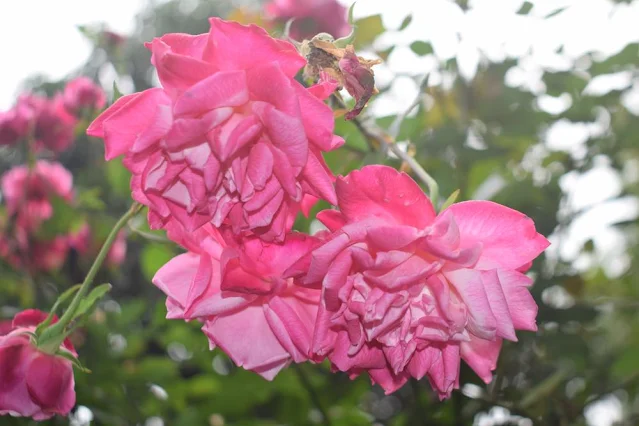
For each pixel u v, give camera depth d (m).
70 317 0.39
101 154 0.79
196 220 0.32
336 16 0.58
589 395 0.58
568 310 0.55
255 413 0.71
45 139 0.75
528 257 0.33
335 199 0.31
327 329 0.32
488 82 0.60
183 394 0.69
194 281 0.33
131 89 0.91
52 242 0.72
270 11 0.59
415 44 0.56
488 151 0.57
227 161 0.31
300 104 0.31
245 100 0.31
